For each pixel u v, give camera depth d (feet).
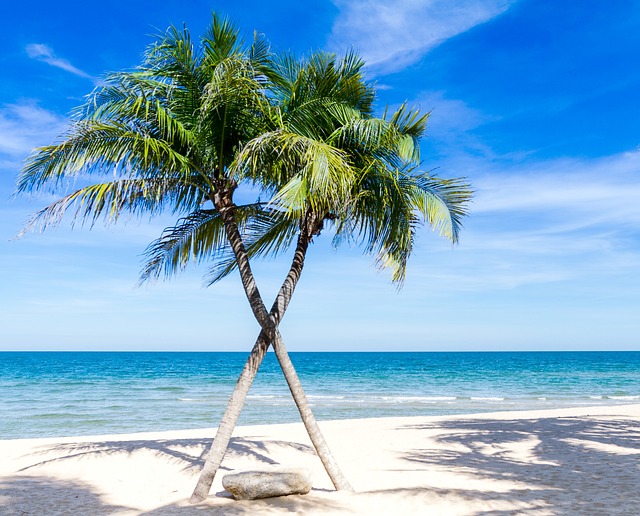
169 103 23.18
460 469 28.53
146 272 27.27
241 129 22.90
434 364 291.58
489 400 101.65
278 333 22.62
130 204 22.50
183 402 96.94
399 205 24.21
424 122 24.13
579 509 19.88
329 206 22.45
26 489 24.99
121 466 30.07
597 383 150.41
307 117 22.93
